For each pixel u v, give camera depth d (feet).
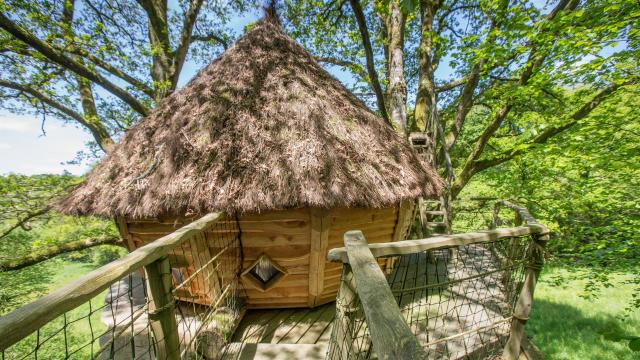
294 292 9.98
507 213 28.60
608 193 17.61
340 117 10.16
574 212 23.91
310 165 8.08
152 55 23.39
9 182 23.91
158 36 23.32
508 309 9.57
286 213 8.79
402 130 19.94
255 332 9.13
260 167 8.16
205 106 9.96
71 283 3.27
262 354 7.86
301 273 9.64
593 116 15.94
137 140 10.18
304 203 7.70
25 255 22.90
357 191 8.07
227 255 9.24
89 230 25.86
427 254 14.58
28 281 30.71
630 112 14.94
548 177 25.04
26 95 25.23
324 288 10.16
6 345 2.43
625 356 17.62
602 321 20.99
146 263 4.45
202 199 7.75
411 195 9.32
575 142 16.12
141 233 9.71
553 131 22.62
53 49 17.81
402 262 14.87
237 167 8.23
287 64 11.41
